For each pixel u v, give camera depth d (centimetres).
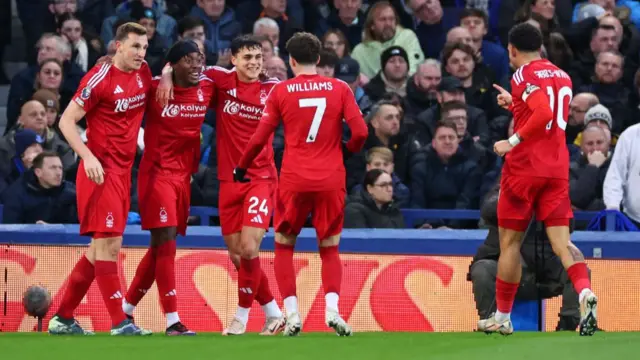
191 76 2741
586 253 3309
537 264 3042
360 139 2592
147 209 2777
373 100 4312
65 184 3631
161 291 2792
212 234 3297
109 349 2333
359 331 3238
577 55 4528
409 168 3938
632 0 4997
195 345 2397
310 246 3300
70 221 3619
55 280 3247
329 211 2609
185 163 2831
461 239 3294
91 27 4622
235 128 2833
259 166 2822
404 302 3278
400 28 4559
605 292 3259
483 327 2680
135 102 2711
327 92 2592
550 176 2522
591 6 4741
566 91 2541
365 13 4750
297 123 2586
